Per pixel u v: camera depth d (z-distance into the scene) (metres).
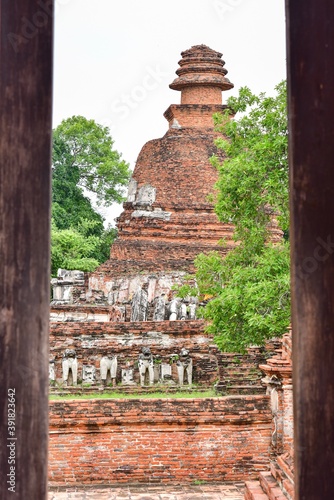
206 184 35.84
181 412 20.98
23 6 4.30
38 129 4.27
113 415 20.88
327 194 4.20
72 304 32.56
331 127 4.20
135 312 30.72
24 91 4.28
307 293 4.21
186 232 35.16
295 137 4.23
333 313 4.18
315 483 4.14
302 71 4.22
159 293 33.09
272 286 21.67
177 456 21.05
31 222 4.23
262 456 21.08
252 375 25.39
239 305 22.62
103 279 33.34
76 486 20.77
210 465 21.03
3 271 4.21
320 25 4.21
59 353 26.72
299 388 4.20
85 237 44.62
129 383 26.61
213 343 26.66
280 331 21.80
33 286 4.23
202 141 36.47
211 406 21.05
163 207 35.53
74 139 45.06
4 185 4.23
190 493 20.02
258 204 24.66
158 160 36.41
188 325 27.12
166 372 26.81
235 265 25.48
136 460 20.97
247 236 25.41
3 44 4.29
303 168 4.22
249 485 16.47
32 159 4.25
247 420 21.05
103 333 26.92
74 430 20.91
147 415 20.95
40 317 4.24
